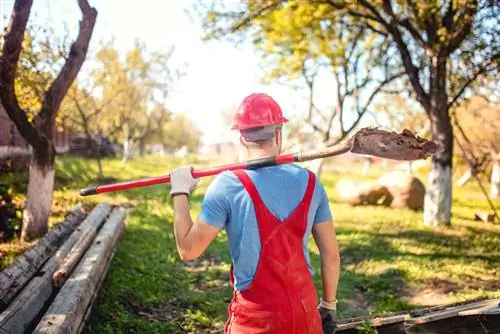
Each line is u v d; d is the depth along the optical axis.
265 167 2.29
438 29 11.98
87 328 4.71
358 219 13.06
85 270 5.13
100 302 5.38
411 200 15.59
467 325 3.76
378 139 2.41
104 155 32.31
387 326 3.98
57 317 3.84
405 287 7.12
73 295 4.35
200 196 16.14
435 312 4.09
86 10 7.71
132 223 10.41
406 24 12.20
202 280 7.11
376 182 16.20
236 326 2.26
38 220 7.82
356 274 7.70
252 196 2.21
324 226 2.37
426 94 12.53
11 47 6.67
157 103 27.56
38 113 7.79
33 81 9.29
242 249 2.22
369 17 12.54
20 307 3.88
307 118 17.52
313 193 2.29
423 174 28.55
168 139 61.56
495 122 21.41
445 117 12.38
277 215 2.22
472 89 13.72
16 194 9.94
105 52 22.11
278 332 2.17
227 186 2.24
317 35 15.30
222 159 47.16
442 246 9.90
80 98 19.59
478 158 22.25
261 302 2.19
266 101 2.39
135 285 6.23
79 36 7.79
